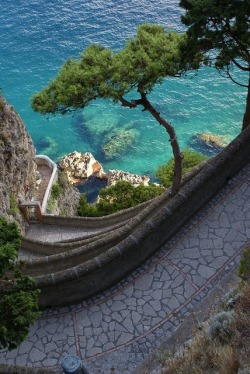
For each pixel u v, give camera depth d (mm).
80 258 17609
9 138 30578
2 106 31281
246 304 10609
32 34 76000
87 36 74625
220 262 15406
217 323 10523
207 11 16906
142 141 60938
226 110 63344
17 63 71625
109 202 36062
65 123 63906
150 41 17344
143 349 13625
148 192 35469
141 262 15781
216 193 17391
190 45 17359
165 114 63469
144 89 16984
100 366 13414
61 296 14992
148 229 15383
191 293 14750
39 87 67812
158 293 14953
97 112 64500
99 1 80938
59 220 30656
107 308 14867
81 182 53562
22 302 11281
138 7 78500
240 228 16266
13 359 14000
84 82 16469
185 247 16016
